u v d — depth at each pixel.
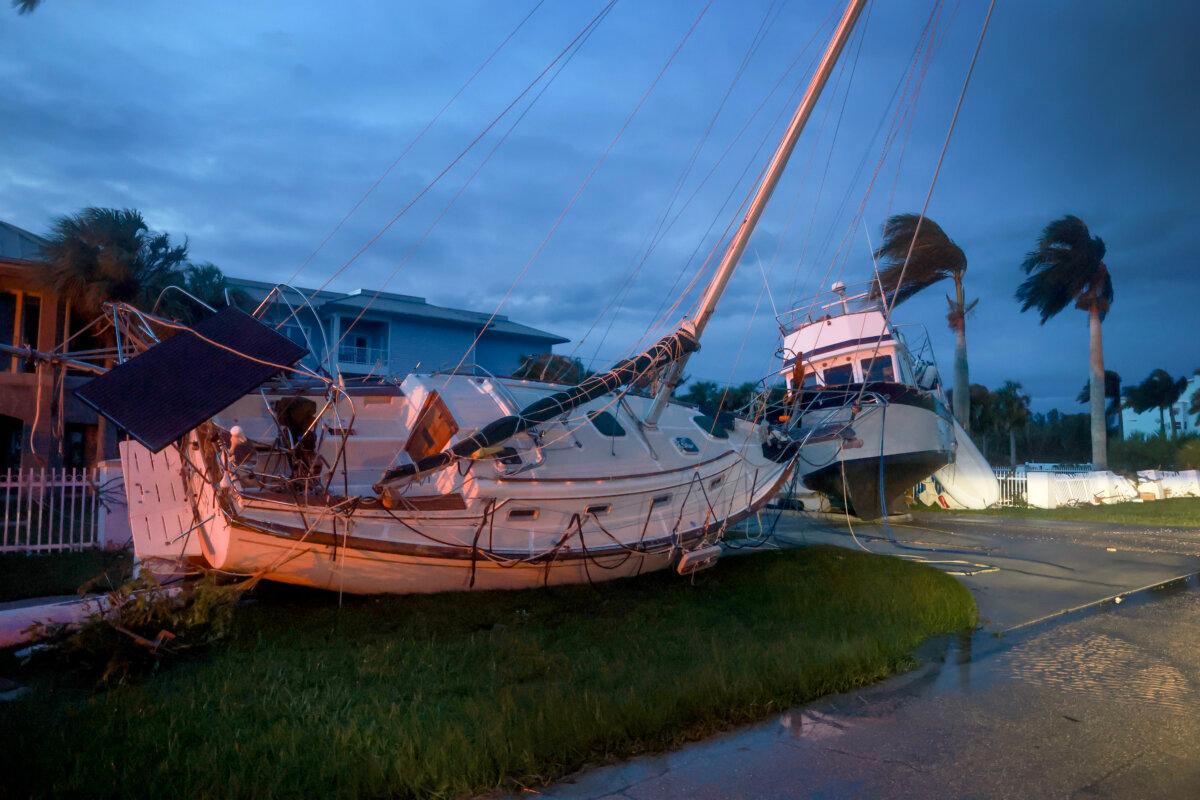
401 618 8.05
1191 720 5.91
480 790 4.52
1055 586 11.33
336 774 4.50
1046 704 6.26
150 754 4.69
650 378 11.27
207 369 7.20
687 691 5.85
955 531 17.95
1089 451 66.62
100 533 12.05
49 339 19.86
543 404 9.29
